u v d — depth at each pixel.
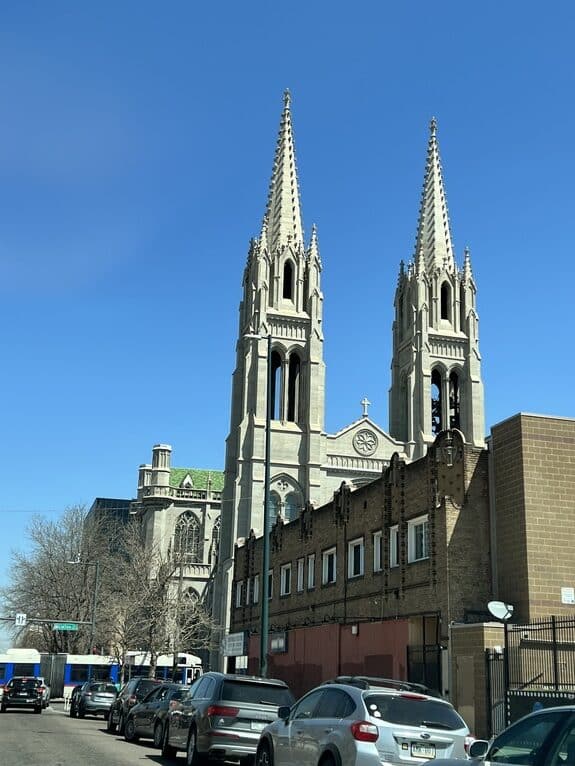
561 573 25.94
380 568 32.91
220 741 19.03
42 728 33.69
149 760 21.98
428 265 98.94
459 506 27.59
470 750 9.84
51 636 85.44
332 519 38.34
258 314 94.00
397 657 29.11
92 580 85.06
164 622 70.75
